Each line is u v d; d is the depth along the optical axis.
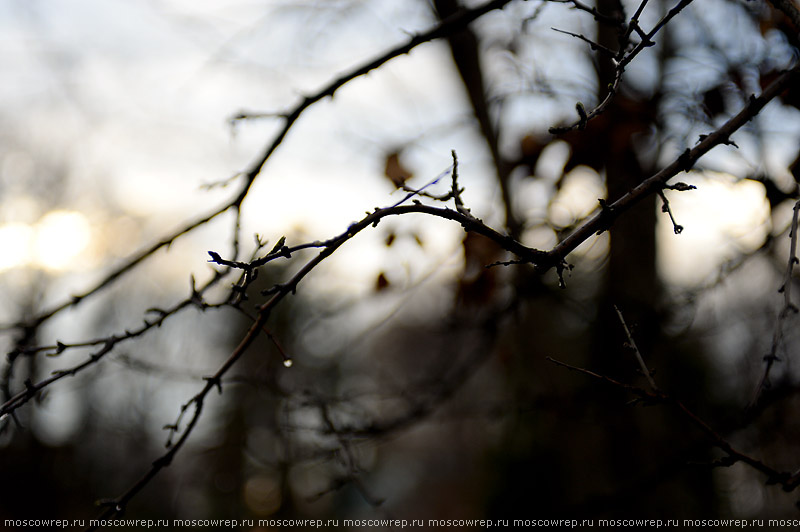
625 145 2.84
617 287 4.43
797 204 1.56
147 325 1.77
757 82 2.66
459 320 3.99
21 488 7.88
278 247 1.32
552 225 3.06
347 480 3.00
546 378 4.99
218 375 1.62
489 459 6.15
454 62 4.61
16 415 1.65
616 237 4.60
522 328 5.19
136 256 2.02
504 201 3.62
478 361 4.04
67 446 8.73
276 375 3.36
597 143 2.85
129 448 9.11
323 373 3.98
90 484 8.79
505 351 5.30
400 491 18.19
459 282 3.56
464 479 13.21
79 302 2.02
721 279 3.36
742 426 2.70
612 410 4.45
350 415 3.65
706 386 4.74
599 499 3.76
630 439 4.66
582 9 1.71
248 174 2.06
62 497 8.30
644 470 4.55
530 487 5.27
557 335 5.16
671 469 3.38
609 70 3.15
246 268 1.32
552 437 5.30
